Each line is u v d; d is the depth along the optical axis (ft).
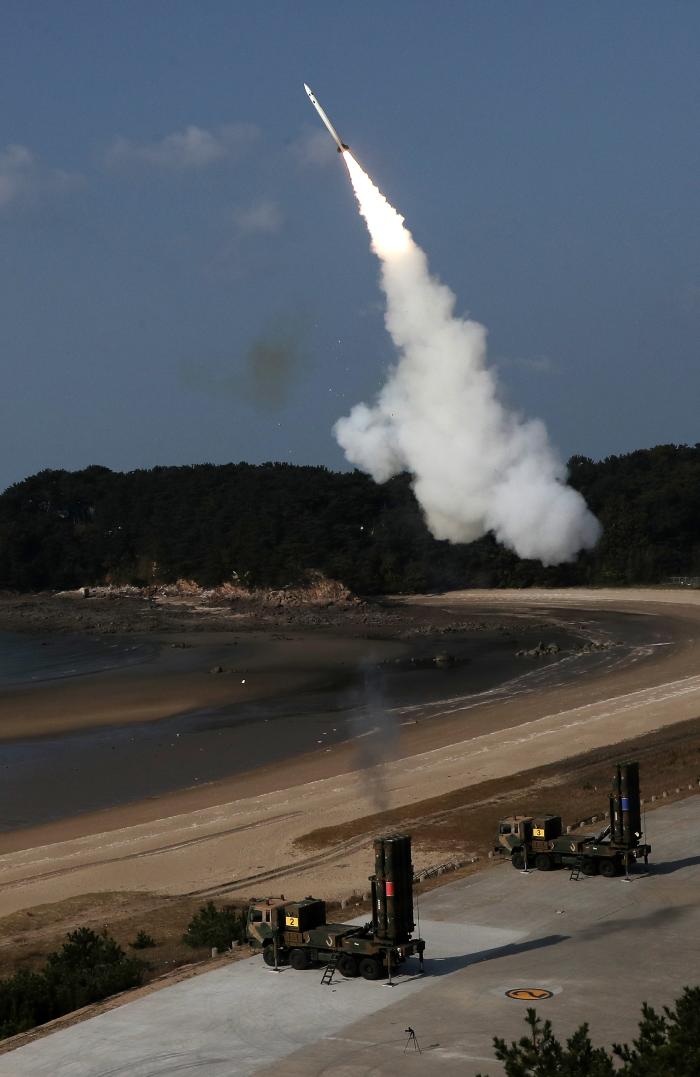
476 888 347.77
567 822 438.40
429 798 517.14
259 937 288.92
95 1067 232.12
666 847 388.57
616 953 285.43
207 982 277.23
